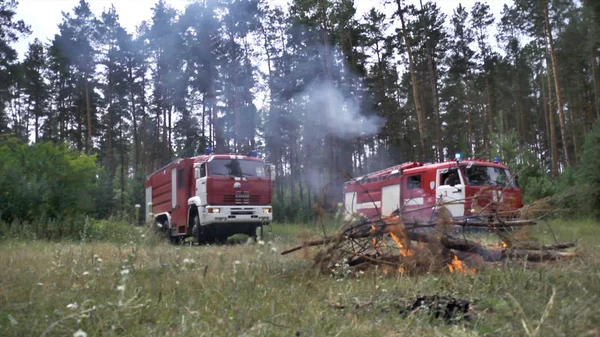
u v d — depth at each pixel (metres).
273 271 6.31
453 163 17.17
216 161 17.48
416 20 39.44
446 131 47.50
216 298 4.67
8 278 5.65
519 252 6.20
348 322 3.89
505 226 6.60
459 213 13.70
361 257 6.70
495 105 54.44
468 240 6.56
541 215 6.88
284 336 3.48
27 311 3.94
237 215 17.30
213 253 9.55
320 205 7.11
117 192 41.78
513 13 48.75
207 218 17.05
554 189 23.23
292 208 35.19
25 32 40.03
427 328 3.72
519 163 24.48
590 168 21.92
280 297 4.76
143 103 55.28
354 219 6.77
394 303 4.43
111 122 53.78
